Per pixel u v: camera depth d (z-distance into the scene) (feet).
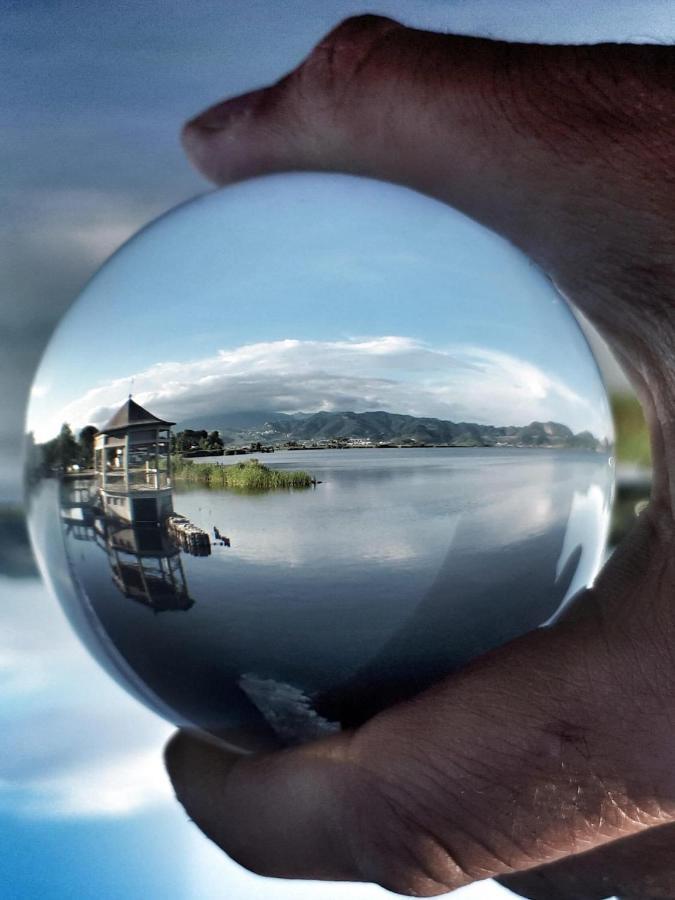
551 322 0.38
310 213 0.35
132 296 0.35
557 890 0.44
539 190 0.43
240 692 0.36
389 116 0.45
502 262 0.37
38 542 0.40
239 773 0.40
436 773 0.37
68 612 0.41
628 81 0.42
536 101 0.43
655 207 0.42
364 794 0.37
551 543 0.36
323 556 0.33
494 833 0.37
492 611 0.35
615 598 0.38
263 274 0.34
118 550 0.34
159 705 0.40
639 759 0.36
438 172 0.45
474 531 0.34
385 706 0.37
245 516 0.33
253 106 0.48
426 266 0.35
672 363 0.41
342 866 0.39
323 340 0.33
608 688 0.36
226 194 0.37
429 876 0.38
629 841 0.42
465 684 0.37
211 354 0.34
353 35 0.46
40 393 0.39
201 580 0.33
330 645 0.34
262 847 0.40
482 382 0.34
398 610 0.33
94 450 0.35
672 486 0.40
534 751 0.37
